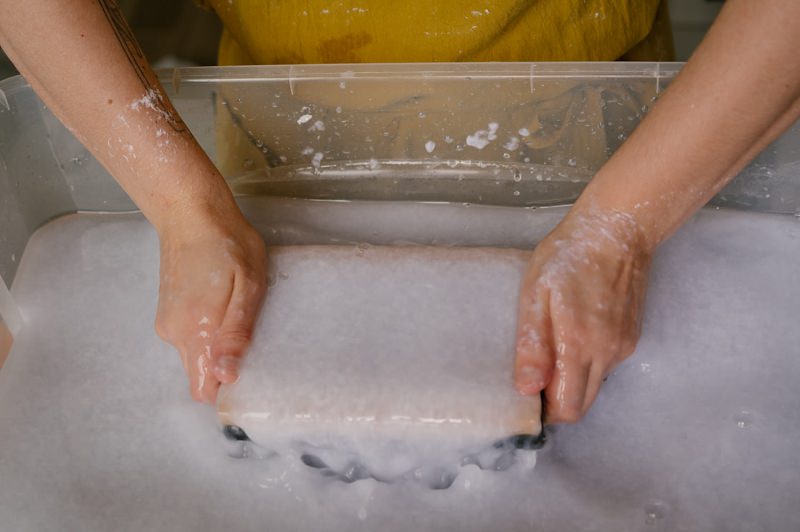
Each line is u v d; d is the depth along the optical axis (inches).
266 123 36.5
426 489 28.9
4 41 29.5
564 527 27.6
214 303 29.3
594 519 27.7
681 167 27.9
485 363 28.5
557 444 29.5
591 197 30.1
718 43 26.2
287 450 28.5
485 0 35.4
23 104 34.5
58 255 36.0
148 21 71.7
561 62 34.7
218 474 29.3
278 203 37.2
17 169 35.6
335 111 35.9
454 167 37.3
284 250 32.2
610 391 30.8
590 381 28.3
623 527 27.5
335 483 29.1
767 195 36.1
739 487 28.2
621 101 35.1
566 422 28.5
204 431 30.3
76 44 29.0
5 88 34.0
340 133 36.7
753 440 29.3
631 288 29.4
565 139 36.3
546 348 28.0
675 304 32.9
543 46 37.6
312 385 28.0
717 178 28.4
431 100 35.4
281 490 28.9
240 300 29.5
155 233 36.8
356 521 28.0
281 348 29.0
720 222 35.6
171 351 32.6
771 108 26.0
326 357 28.7
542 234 35.8
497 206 37.1
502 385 27.9
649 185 28.6
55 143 35.8
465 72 34.6
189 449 29.9
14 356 32.7
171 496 28.8
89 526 28.1
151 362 32.4
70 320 33.8
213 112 36.0
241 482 29.1
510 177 37.3
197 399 29.3
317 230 36.2
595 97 35.0
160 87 31.9
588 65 34.4
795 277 33.8
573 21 37.4
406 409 27.5
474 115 35.8
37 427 30.6
